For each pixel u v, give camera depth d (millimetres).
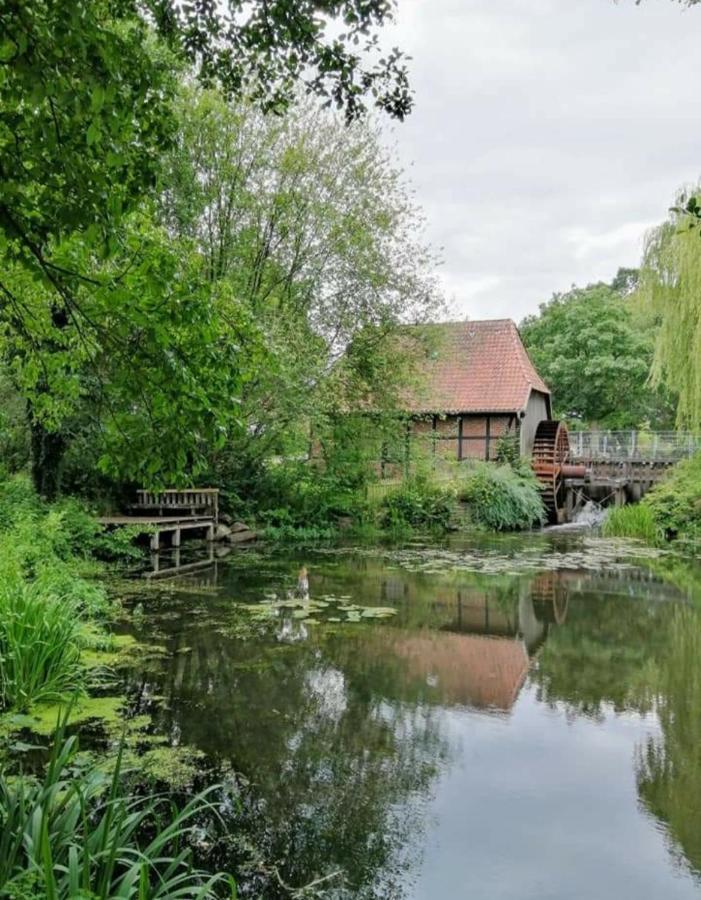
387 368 16859
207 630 7230
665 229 16047
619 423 33156
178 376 2990
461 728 4867
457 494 18391
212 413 3217
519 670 6234
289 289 15617
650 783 4094
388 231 15758
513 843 3447
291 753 4359
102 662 6031
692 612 8625
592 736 4777
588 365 32438
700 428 15812
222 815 3600
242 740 4523
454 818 3660
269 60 3123
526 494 18953
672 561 12672
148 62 2430
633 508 17906
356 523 17141
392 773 4145
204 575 10570
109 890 2371
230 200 14500
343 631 7371
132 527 11266
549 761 4371
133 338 3041
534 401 23750
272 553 13312
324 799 3816
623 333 32750
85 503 11648
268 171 14867
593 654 6789
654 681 5984
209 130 13719
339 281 15836
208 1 2898
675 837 3531
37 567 7617
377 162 15766
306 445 17781
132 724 4691
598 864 3277
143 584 9633
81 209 2289
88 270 3119
